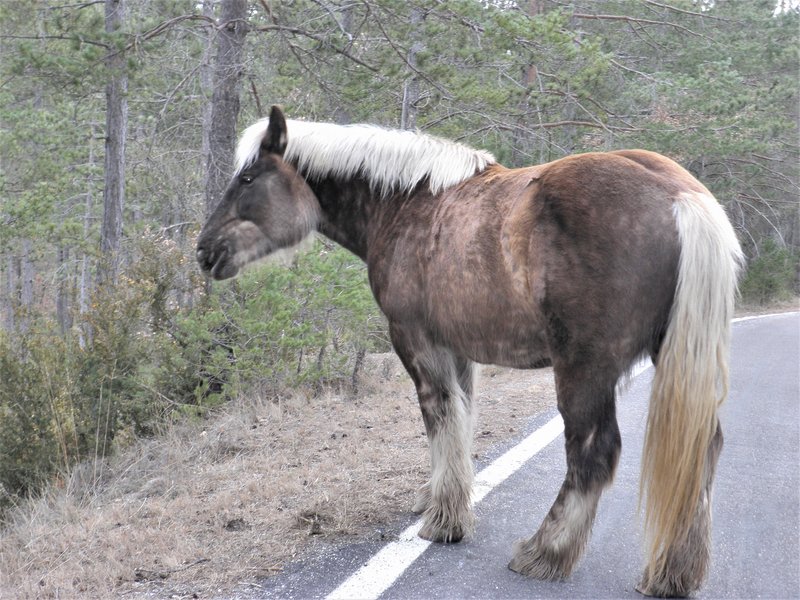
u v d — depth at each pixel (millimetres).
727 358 3299
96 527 4617
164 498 5129
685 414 3238
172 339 8375
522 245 3600
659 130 14234
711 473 3404
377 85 10781
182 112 14367
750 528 4266
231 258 4844
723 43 17094
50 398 6680
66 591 3723
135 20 11961
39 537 4621
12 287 22703
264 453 5977
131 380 7609
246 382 8062
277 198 4801
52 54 10391
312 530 4234
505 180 3891
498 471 5234
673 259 3363
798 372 8938
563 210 3492
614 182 3473
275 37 10578
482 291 3787
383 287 4312
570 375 3506
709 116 14883
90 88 12820
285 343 7910
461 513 4117
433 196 4215
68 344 7535
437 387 4191
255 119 11766
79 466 6414
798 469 5332
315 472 5238
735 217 21672
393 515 4477
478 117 12305
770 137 17656
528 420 6586
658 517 3297
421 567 3807
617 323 3412
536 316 3604
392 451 5684
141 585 3750
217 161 9188
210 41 9352
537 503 4656
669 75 15219
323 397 8078
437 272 3994
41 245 21094
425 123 12391
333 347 9281
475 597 3484
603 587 3596
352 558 3908
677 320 3287
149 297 8141
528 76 12922
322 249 8938
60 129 19484
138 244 9703
